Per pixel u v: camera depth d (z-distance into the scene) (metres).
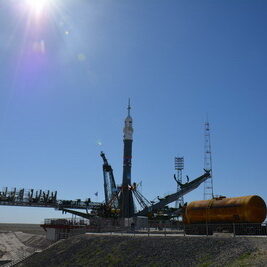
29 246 74.06
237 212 34.62
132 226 57.84
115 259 32.53
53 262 38.81
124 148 90.31
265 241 25.66
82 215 86.31
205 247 28.14
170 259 28.39
